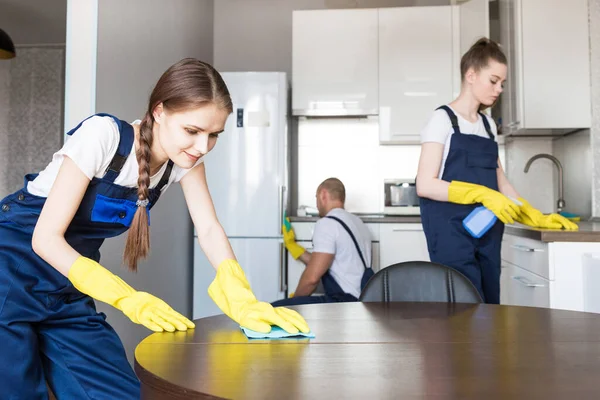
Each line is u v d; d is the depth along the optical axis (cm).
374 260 381
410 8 411
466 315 133
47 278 134
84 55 216
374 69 412
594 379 78
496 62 199
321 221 286
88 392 139
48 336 139
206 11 441
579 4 356
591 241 222
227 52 472
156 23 301
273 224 384
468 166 208
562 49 357
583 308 223
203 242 145
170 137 121
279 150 386
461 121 209
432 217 208
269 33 471
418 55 410
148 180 130
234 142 388
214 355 94
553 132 398
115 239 241
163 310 117
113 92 237
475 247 204
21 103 646
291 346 101
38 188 133
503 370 83
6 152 645
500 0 400
